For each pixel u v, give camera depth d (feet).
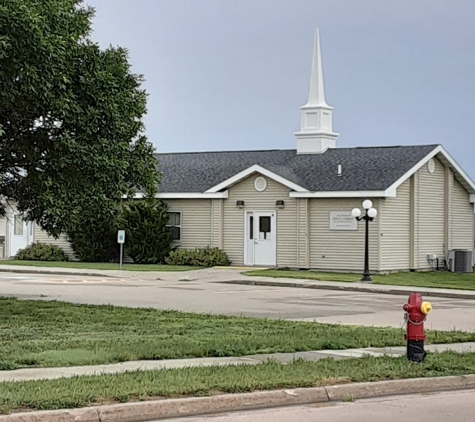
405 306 42.29
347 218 119.03
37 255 141.59
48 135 59.77
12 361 39.37
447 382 38.68
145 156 64.64
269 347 46.09
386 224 118.73
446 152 128.98
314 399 34.99
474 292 93.91
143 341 47.14
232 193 128.36
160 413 31.40
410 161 122.72
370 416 32.19
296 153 138.41
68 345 45.01
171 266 126.11
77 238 136.98
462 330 58.85
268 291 92.22
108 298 79.05
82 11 63.41
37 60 52.90
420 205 125.70
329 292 93.20
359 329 54.95
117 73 61.52
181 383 34.50
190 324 56.18
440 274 121.49
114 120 59.98
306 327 55.72
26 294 81.71
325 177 123.24
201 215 131.13
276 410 33.19
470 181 134.00
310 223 121.90
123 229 133.18
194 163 142.41
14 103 55.57
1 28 51.13
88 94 58.90
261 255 125.70
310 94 137.80
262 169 124.26
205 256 126.93
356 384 36.37
